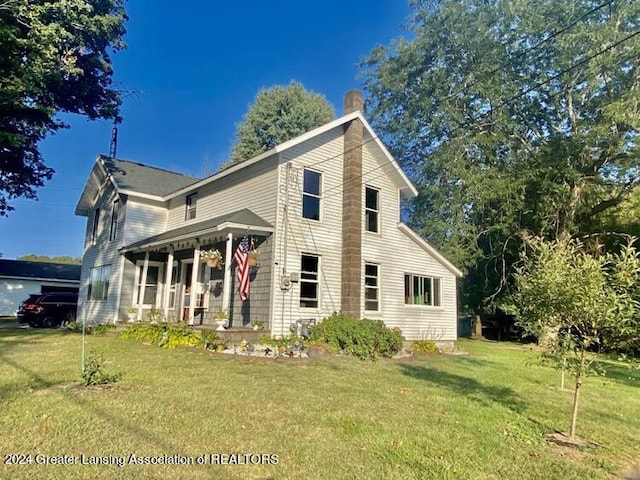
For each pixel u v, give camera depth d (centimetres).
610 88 2003
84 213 2327
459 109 2389
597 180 2125
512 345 2083
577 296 514
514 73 2242
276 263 1268
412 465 417
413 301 1680
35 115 1559
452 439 500
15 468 369
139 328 1353
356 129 1530
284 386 715
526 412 661
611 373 1250
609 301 499
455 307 1856
